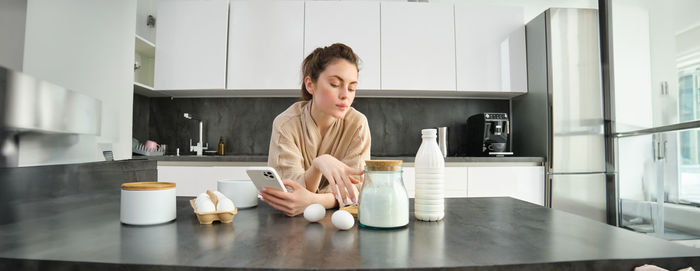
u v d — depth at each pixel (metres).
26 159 0.64
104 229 0.65
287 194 0.80
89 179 0.83
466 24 2.86
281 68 2.76
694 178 2.07
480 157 2.60
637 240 0.61
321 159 0.90
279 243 0.57
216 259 0.48
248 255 0.50
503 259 0.50
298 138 1.17
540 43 2.71
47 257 0.48
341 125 1.23
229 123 3.11
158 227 0.68
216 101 3.12
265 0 2.79
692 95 2.09
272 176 0.77
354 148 1.21
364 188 0.71
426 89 2.82
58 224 0.68
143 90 2.80
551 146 2.58
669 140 2.23
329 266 0.46
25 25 0.55
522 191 2.60
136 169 1.05
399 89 2.81
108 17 0.81
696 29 2.05
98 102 0.73
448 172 2.57
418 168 0.79
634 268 0.51
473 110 3.23
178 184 2.46
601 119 2.62
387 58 2.81
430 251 0.53
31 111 0.50
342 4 2.81
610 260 0.50
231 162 2.50
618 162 2.58
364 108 3.19
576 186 2.57
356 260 0.48
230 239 0.59
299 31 2.78
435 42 2.84
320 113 1.13
